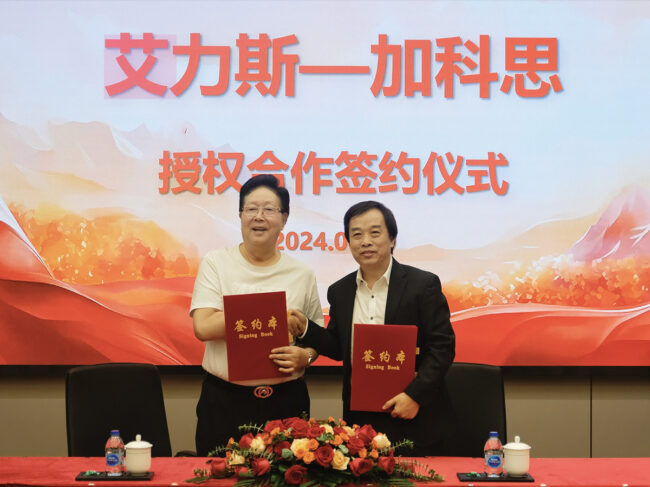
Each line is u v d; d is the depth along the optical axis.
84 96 3.49
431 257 3.46
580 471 2.12
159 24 3.51
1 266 3.45
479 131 3.48
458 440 2.76
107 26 3.51
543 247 3.45
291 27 3.51
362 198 3.49
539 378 3.49
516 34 3.49
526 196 3.46
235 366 2.35
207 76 3.51
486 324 3.45
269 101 3.50
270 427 2.00
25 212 3.47
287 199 2.57
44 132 3.48
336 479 1.88
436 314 2.38
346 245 3.48
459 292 3.45
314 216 3.49
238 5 3.51
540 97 3.48
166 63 3.51
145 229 3.47
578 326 3.43
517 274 3.45
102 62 3.51
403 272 2.42
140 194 3.48
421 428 2.31
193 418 3.51
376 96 3.50
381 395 2.26
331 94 3.50
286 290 2.57
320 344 2.49
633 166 3.45
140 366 2.75
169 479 2.00
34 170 3.47
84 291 3.46
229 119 3.50
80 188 3.47
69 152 3.48
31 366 3.45
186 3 3.52
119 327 3.46
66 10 3.51
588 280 3.44
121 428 2.67
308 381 3.52
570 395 3.48
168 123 3.50
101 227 3.47
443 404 2.37
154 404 2.73
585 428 3.48
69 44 3.50
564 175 3.46
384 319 2.38
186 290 3.47
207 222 3.48
